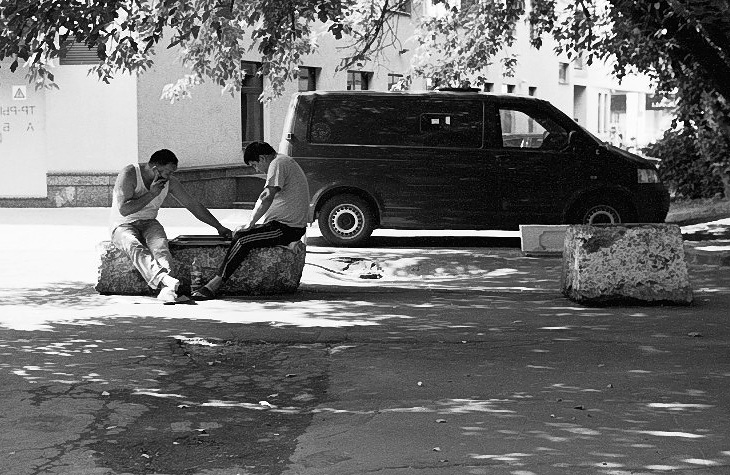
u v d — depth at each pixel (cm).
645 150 2739
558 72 4606
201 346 942
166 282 1184
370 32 2050
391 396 770
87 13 1187
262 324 1051
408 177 1831
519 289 1355
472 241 1959
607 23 1998
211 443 653
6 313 1109
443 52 2205
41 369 848
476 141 1839
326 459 620
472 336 992
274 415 718
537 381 813
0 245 1747
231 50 1828
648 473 592
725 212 2352
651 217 1852
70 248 1714
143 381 813
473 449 637
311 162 1830
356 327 1037
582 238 1191
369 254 1709
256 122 2995
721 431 677
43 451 634
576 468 600
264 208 1231
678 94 2025
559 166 1838
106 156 2555
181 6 1295
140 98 2555
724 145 2303
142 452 634
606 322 1070
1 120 2541
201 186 2673
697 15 1499
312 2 1340
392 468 602
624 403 748
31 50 1255
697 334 996
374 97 1838
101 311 1125
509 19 2112
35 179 2545
